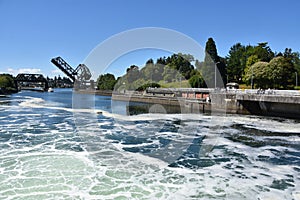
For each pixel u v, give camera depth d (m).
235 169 8.36
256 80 41.09
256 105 23.50
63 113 23.36
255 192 6.63
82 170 7.72
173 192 6.45
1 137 12.58
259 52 52.00
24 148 10.34
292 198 6.34
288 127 16.86
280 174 7.98
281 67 38.44
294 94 22.20
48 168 7.89
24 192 6.25
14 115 21.61
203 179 7.38
